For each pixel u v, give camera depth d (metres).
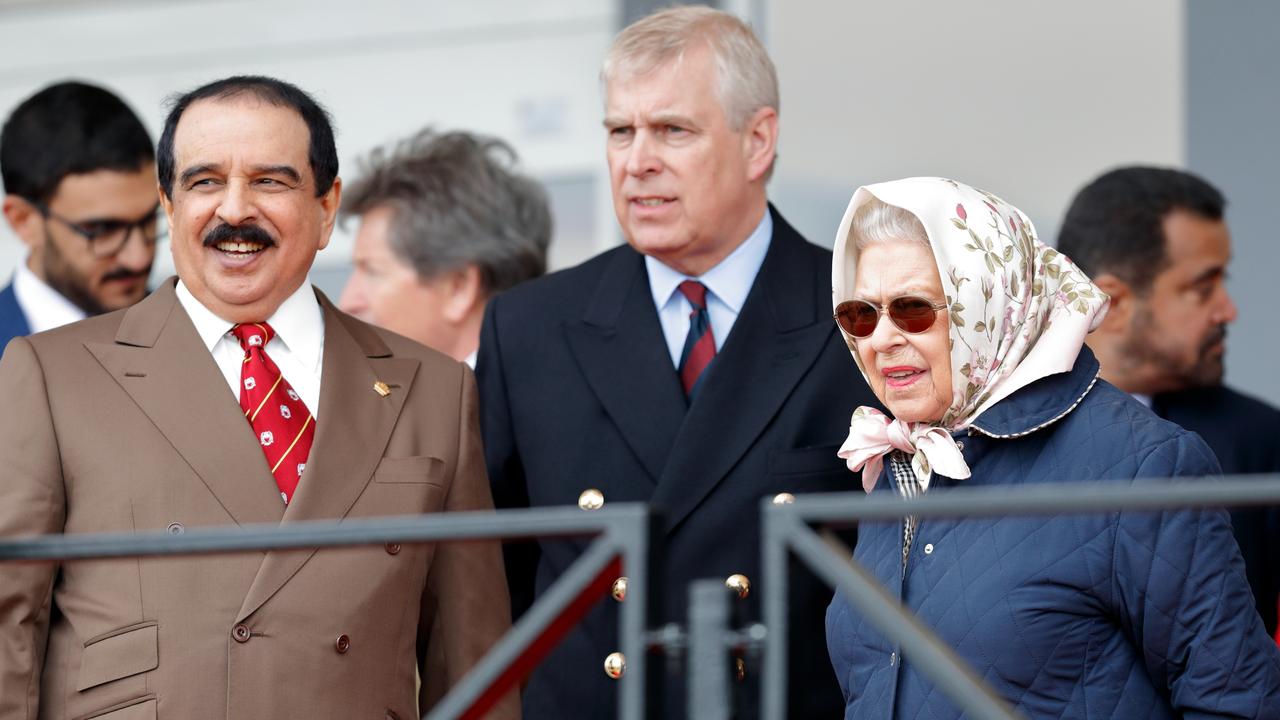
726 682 6.40
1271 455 15.38
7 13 21.02
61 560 7.15
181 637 10.15
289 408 10.92
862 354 10.41
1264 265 17.91
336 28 20.33
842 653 10.38
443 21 20.12
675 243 12.69
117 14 20.88
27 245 15.50
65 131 15.12
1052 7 18.41
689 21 12.87
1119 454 9.62
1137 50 18.25
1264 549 14.11
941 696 9.70
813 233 18.78
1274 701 9.22
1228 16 18.08
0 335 15.36
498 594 11.46
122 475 10.38
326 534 6.88
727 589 6.52
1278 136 17.91
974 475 10.07
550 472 12.75
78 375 10.59
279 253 10.92
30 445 10.32
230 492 10.47
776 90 13.10
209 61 20.66
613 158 12.91
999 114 18.50
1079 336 10.09
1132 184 15.39
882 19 18.67
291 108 11.09
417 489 10.99
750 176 12.95
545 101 19.84
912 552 10.06
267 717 10.14
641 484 12.51
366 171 16.39
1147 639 9.37
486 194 16.11
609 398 12.71
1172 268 15.20
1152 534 9.31
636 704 6.37
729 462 12.28
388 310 16.09
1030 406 9.95
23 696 9.84
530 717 12.43
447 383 11.58
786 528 6.55
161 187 11.14
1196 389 15.48
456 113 20.08
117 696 10.04
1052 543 9.52
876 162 18.72
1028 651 9.47
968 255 10.01
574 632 12.38
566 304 13.27
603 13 19.69
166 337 10.87
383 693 10.58
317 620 10.38
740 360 12.55
